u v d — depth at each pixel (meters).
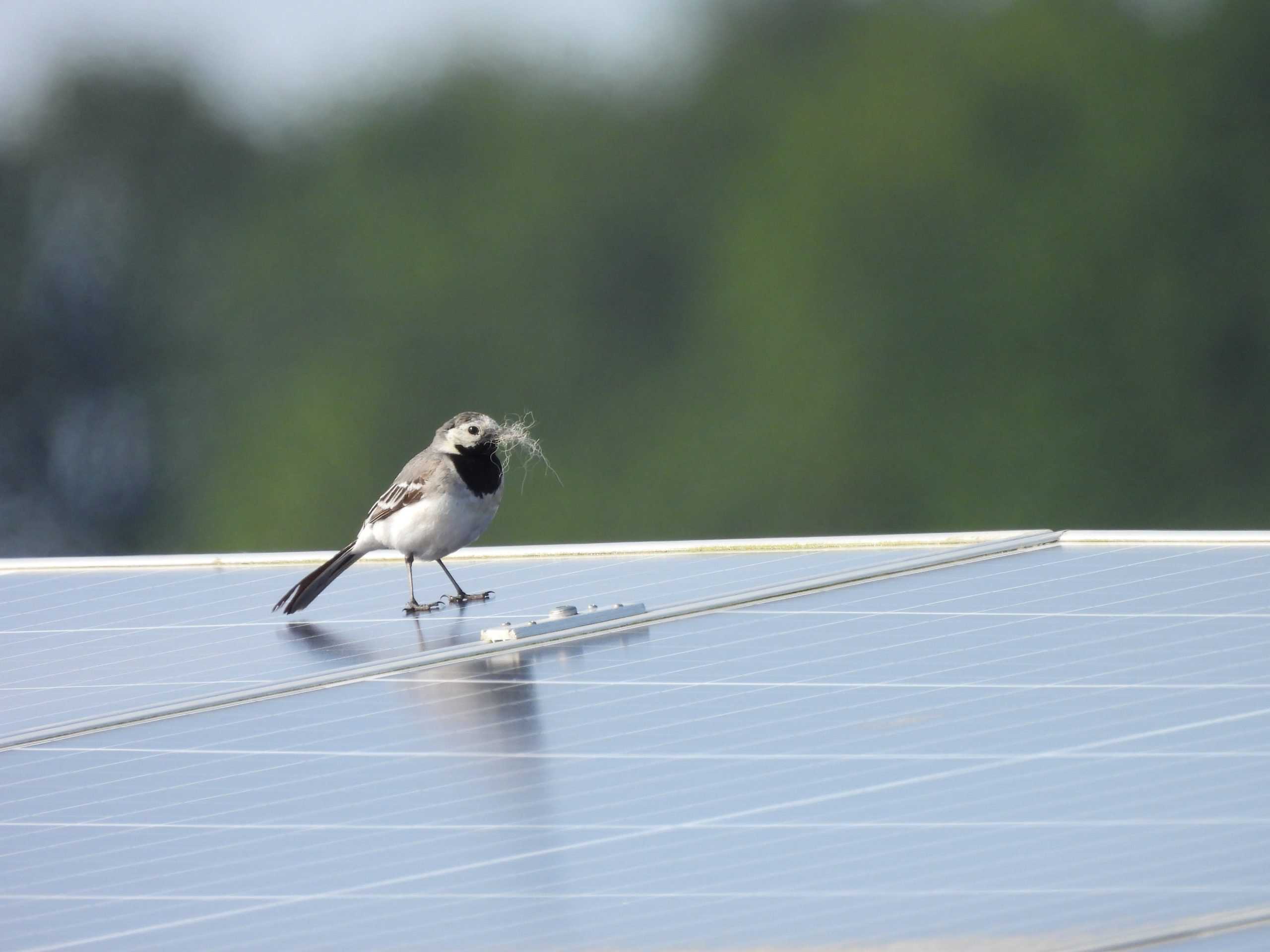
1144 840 3.56
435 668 5.61
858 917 3.34
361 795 4.41
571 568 7.56
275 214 60.09
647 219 54.03
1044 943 3.13
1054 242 46.00
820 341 47.91
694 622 5.89
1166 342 45.22
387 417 56.16
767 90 53.06
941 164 47.44
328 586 7.91
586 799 4.20
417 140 58.09
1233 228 45.41
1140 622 5.27
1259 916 3.13
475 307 55.47
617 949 3.32
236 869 3.98
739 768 4.29
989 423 46.00
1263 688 4.45
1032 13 48.06
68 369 60.84
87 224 61.78
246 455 58.22
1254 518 44.72
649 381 52.84
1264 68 45.66
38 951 3.62
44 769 4.94
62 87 62.28
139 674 6.06
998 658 5.02
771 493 48.19
